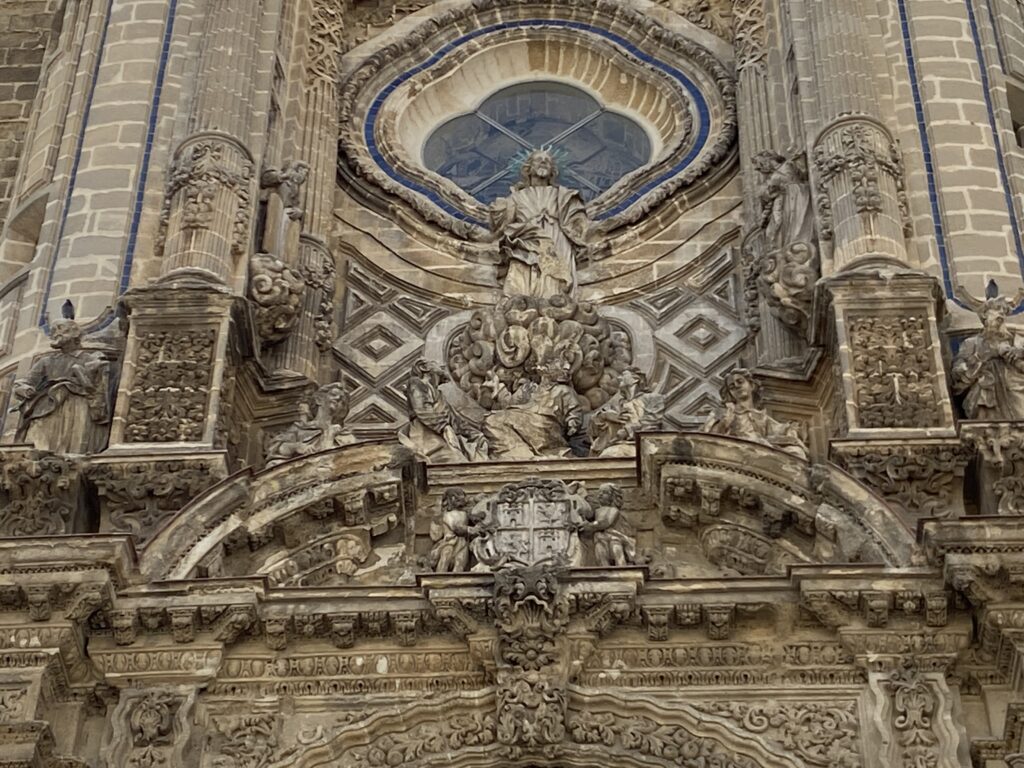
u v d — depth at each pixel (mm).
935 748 17953
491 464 20797
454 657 18859
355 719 18562
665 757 18219
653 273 24578
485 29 27656
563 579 18734
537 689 18344
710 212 25188
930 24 24906
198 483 20328
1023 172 23688
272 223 23531
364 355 23859
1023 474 19703
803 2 25125
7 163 26703
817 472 19562
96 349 21766
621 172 26812
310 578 19969
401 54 27266
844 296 21469
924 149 23656
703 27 27328
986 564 18219
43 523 19922
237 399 22125
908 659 18484
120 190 23656
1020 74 25125
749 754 18203
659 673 18672
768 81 25594
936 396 20734
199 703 18656
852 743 18219
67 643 18484
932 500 19984
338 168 25844
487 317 23172
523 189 24750
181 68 24984
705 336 23797
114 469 20344
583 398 22719
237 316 21891
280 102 25312
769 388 22062
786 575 18781
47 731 17953
